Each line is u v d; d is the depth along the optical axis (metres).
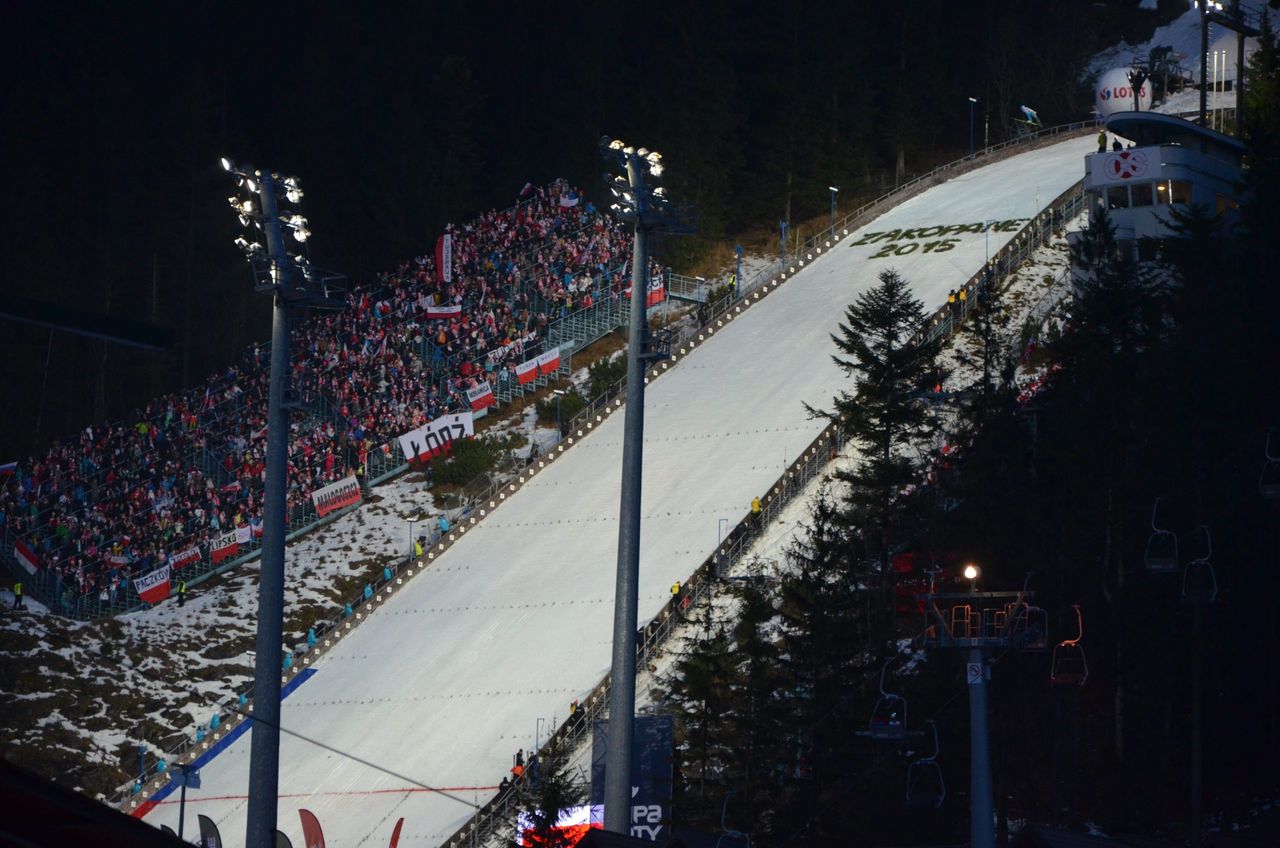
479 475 78.56
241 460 78.75
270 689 23.56
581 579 64.19
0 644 62.94
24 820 7.31
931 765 38.56
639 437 25.97
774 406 75.62
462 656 60.69
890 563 46.38
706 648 43.03
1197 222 53.50
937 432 51.00
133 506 74.94
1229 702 42.94
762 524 62.28
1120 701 41.72
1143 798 40.03
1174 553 35.03
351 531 75.38
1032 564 43.69
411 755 54.31
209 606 69.56
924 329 69.44
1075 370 48.62
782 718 40.34
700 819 39.97
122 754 58.25
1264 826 28.19
